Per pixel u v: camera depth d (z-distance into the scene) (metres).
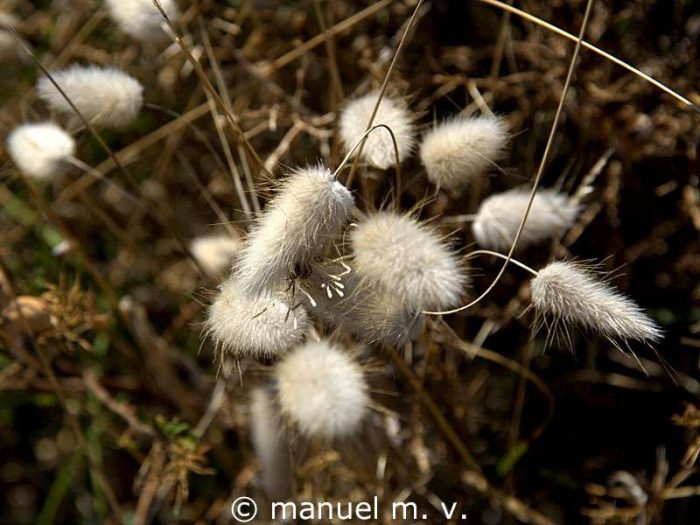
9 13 0.30
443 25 0.28
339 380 0.17
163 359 0.27
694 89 0.26
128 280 0.30
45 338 0.24
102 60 0.30
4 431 0.31
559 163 0.27
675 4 0.27
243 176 0.27
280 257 0.15
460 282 0.16
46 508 0.28
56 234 0.29
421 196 0.25
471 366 0.28
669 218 0.27
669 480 0.26
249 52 0.29
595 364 0.27
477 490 0.26
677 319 0.26
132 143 0.31
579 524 0.27
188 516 0.28
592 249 0.27
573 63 0.17
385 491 0.24
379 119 0.19
